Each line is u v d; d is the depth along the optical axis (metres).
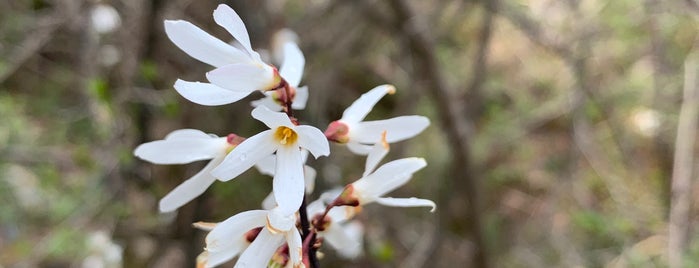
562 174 0.57
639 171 0.61
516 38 0.67
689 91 0.49
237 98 0.21
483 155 0.64
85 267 0.47
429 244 0.54
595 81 0.58
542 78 0.66
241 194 0.54
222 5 0.21
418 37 0.45
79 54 0.51
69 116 0.52
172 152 0.22
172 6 0.43
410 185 0.63
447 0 0.57
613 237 0.50
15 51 0.50
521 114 0.64
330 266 0.52
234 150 0.21
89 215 0.46
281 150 0.21
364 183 0.22
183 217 0.44
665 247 0.47
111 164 0.44
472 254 0.56
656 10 0.45
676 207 0.45
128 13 0.44
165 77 0.49
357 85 0.69
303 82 0.50
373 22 0.50
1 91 0.58
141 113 0.44
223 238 0.21
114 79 0.47
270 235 0.21
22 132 0.51
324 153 0.21
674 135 0.59
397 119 0.23
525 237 0.65
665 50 0.52
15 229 0.49
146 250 0.51
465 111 0.57
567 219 0.60
